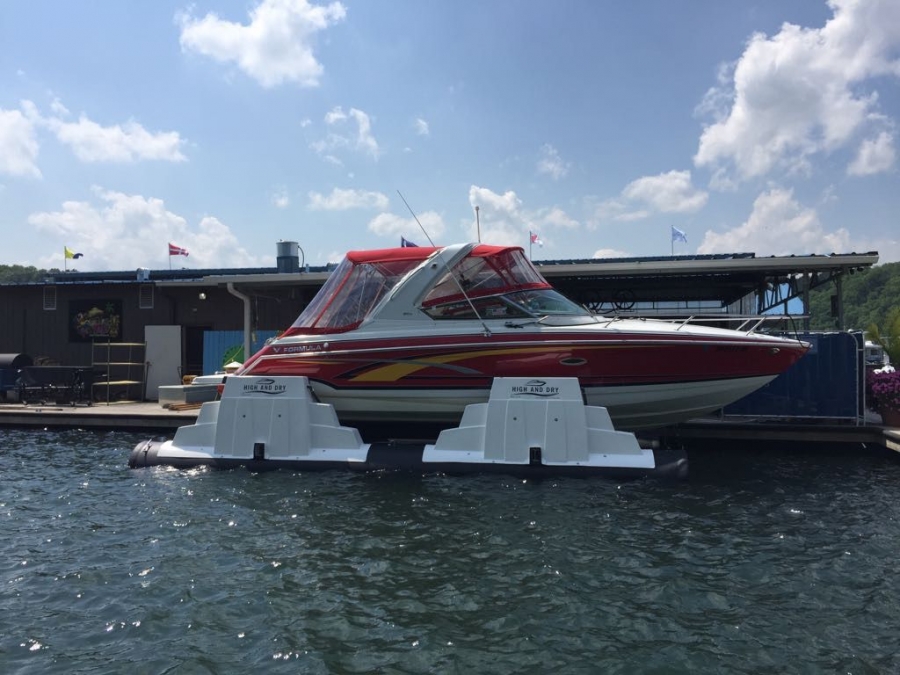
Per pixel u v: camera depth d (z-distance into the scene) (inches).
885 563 174.6
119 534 202.8
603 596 154.0
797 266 430.6
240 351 554.6
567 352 272.8
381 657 127.0
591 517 209.8
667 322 293.4
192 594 156.8
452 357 281.1
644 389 273.4
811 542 190.4
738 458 316.5
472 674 120.7
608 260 565.0
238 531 202.4
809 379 343.3
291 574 168.1
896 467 294.4
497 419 257.9
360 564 174.1
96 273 823.7
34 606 152.1
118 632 138.7
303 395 279.3
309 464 271.6
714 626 139.4
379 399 291.3
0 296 633.6
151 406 522.6
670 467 245.1
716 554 180.2
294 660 125.8
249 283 518.9
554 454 252.5
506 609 147.5
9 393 567.5
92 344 601.6
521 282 291.1
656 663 124.4
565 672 121.3
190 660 126.4
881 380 340.8
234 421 283.7
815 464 301.4
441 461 259.4
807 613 145.6
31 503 241.0
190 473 276.5
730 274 522.6
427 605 149.6
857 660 125.2
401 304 291.7
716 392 275.7
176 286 591.2
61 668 124.4
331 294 305.9
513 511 216.1
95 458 333.7
